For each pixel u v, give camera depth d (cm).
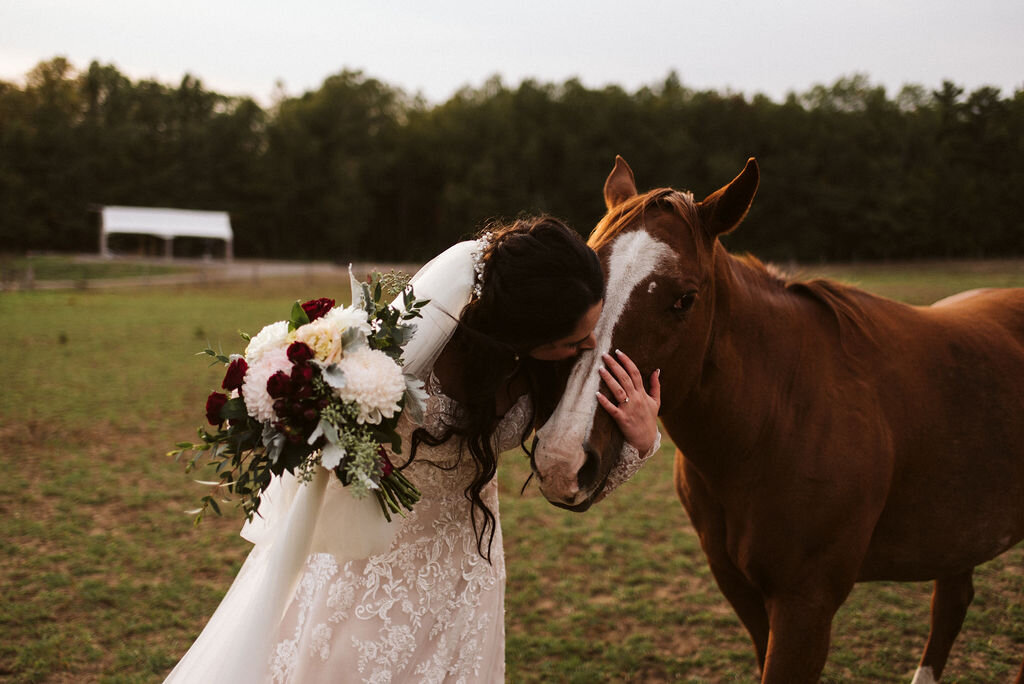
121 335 1423
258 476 139
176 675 170
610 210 209
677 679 317
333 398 137
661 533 484
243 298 2441
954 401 237
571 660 329
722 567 240
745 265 236
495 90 7700
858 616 368
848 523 214
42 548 445
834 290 246
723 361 210
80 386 936
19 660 320
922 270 2658
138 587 393
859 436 217
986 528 242
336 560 162
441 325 151
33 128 6084
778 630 218
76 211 5947
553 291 143
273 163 6581
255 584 171
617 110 6425
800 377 221
